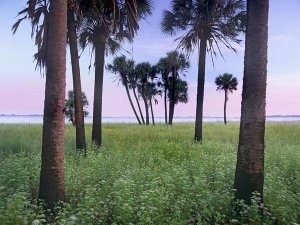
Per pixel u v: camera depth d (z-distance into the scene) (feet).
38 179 25.31
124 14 45.47
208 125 102.06
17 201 16.33
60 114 20.67
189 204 18.47
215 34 60.44
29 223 15.65
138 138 61.21
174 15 61.87
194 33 61.05
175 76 135.13
